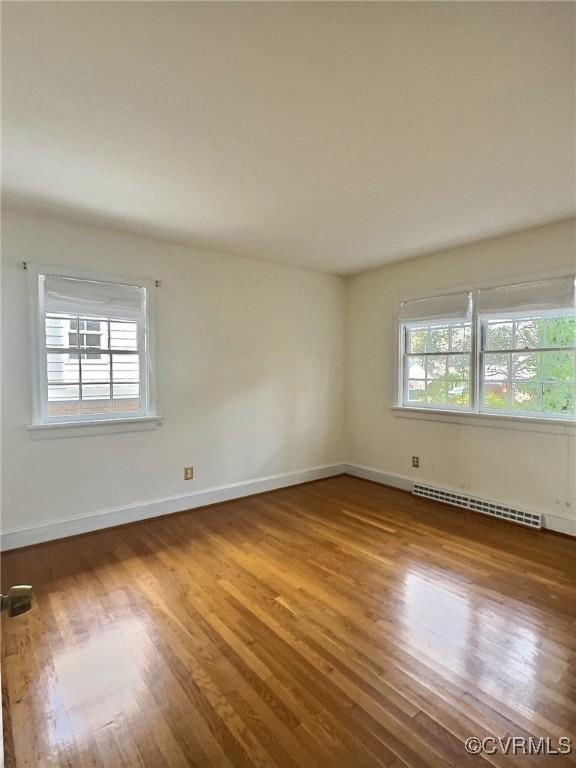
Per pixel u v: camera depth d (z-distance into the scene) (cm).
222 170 236
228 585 254
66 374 322
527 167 234
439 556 291
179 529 340
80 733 154
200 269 386
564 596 239
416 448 432
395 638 204
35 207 288
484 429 374
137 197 271
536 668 183
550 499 333
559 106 180
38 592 246
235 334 412
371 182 251
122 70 157
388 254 405
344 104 179
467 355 388
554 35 141
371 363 476
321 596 242
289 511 383
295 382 461
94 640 204
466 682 176
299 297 461
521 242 342
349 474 507
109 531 335
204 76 161
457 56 151
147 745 149
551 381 334
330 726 156
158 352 362
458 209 293
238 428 417
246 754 146
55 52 147
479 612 225
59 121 189
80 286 322
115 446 343
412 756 144
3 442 296
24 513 305
